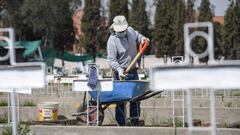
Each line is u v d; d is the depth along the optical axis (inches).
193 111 1249.4
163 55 6368.1
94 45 6476.4
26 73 459.8
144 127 941.2
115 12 6683.1
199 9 6279.5
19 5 5565.9
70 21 6033.5
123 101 996.6
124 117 1023.6
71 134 957.8
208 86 424.2
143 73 1991.9
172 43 6318.9
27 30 5802.2
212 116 439.2
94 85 972.6
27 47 4623.5
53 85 2102.6
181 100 1285.7
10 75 462.3
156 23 6451.8
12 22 5541.3
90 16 6501.0
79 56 5900.6
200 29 489.1
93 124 999.6
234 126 1061.1
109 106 1087.6
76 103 1581.0
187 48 441.7
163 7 6397.6
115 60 1056.2
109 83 970.1
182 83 428.5
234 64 421.1
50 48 5836.6
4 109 1266.0
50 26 5728.3
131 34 1062.4
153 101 1517.0
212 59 432.1
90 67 978.1
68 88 2023.9
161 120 1188.5
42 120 1104.8
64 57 5895.7
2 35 559.8
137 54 1056.2
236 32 6141.7
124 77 1034.1
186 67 427.8
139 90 991.0
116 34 1054.4
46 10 5629.9
